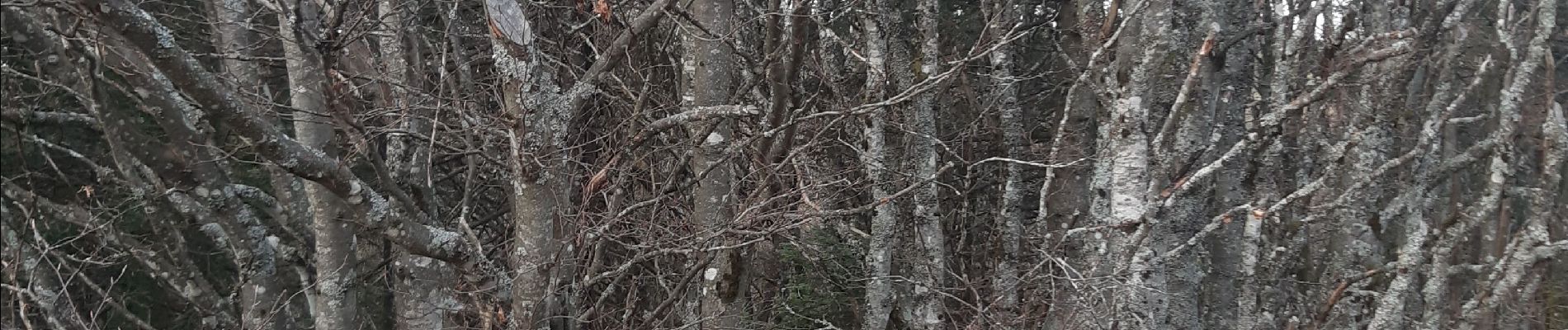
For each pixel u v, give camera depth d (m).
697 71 6.55
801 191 6.50
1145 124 5.37
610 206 6.34
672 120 5.54
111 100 6.87
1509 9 7.47
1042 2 10.47
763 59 7.77
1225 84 6.34
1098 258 6.13
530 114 4.51
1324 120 7.98
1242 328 6.86
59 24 5.81
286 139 4.12
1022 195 9.78
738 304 6.96
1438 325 6.80
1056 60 10.52
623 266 6.82
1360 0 7.41
